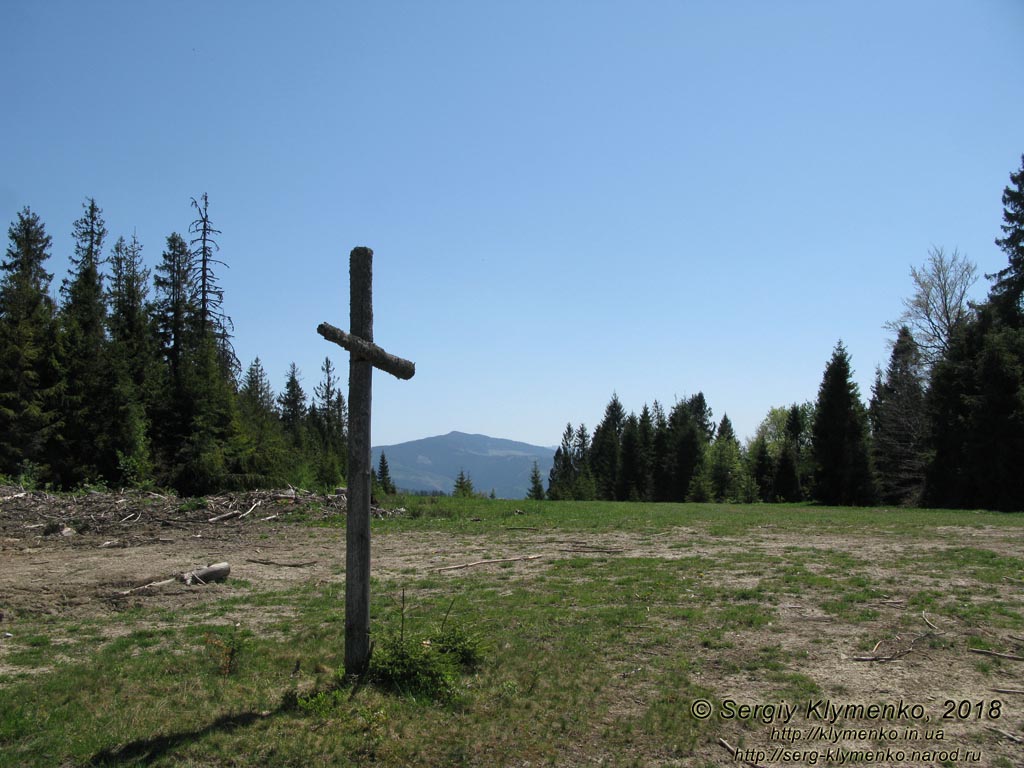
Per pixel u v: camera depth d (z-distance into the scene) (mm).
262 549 14680
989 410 29609
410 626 7895
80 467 29688
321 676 6094
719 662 6602
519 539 16266
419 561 13109
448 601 9359
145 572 11359
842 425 39406
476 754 4730
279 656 6738
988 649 6879
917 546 14383
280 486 34625
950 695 5750
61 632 7910
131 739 4793
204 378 33719
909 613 8344
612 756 4750
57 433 29625
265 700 5539
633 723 5227
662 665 6480
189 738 4820
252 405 41625
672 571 11508
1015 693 5773
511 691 5801
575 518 21516
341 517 19656
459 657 6430
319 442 57969
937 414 32938
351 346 5695
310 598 9727
